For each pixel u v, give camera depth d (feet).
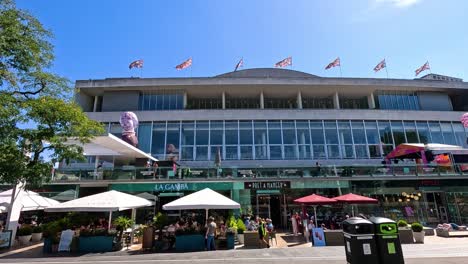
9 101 36.47
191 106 112.78
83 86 105.09
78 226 51.72
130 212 69.36
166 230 47.44
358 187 69.41
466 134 104.32
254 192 69.15
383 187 69.77
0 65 35.50
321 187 68.39
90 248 43.75
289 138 97.25
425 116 104.17
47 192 66.64
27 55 37.63
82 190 70.33
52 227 46.01
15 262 35.70
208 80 105.09
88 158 90.53
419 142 101.09
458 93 116.26
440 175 71.00
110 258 37.73
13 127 39.50
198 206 44.32
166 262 34.24
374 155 97.60
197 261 34.35
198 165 93.40
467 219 68.90
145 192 66.85
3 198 52.49
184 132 97.76
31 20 38.63
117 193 47.47
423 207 69.31
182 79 105.40
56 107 43.01
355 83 107.24
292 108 109.81
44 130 42.93
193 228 45.73
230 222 51.90
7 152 40.01
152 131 98.12
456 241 46.44
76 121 45.91
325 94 114.21
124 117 92.38
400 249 21.29
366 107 115.85
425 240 48.29
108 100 105.91
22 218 69.00
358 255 21.26
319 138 97.91
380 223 21.70
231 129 97.81
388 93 113.50
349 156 96.68
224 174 68.39
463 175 71.10
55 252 43.04
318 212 69.36
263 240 44.88
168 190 66.85
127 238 46.65
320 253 37.78
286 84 105.81
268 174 68.59
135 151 74.13
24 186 48.26
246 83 104.99
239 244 48.16
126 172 67.97
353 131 100.01
